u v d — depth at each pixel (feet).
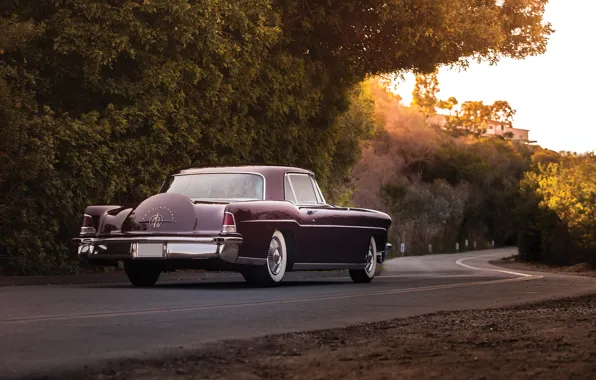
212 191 42.75
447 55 76.33
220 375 14.94
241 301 32.22
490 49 78.89
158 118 55.21
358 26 73.77
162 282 49.39
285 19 69.10
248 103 62.59
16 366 15.81
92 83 52.65
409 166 290.97
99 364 16.06
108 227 40.70
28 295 33.60
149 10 52.49
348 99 79.77
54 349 18.01
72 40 51.13
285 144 68.23
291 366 15.85
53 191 48.42
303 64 69.15
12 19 48.32
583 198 158.10
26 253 47.85
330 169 88.74
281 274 42.65
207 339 20.21
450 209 271.49
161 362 16.37
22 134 46.57
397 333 21.53
